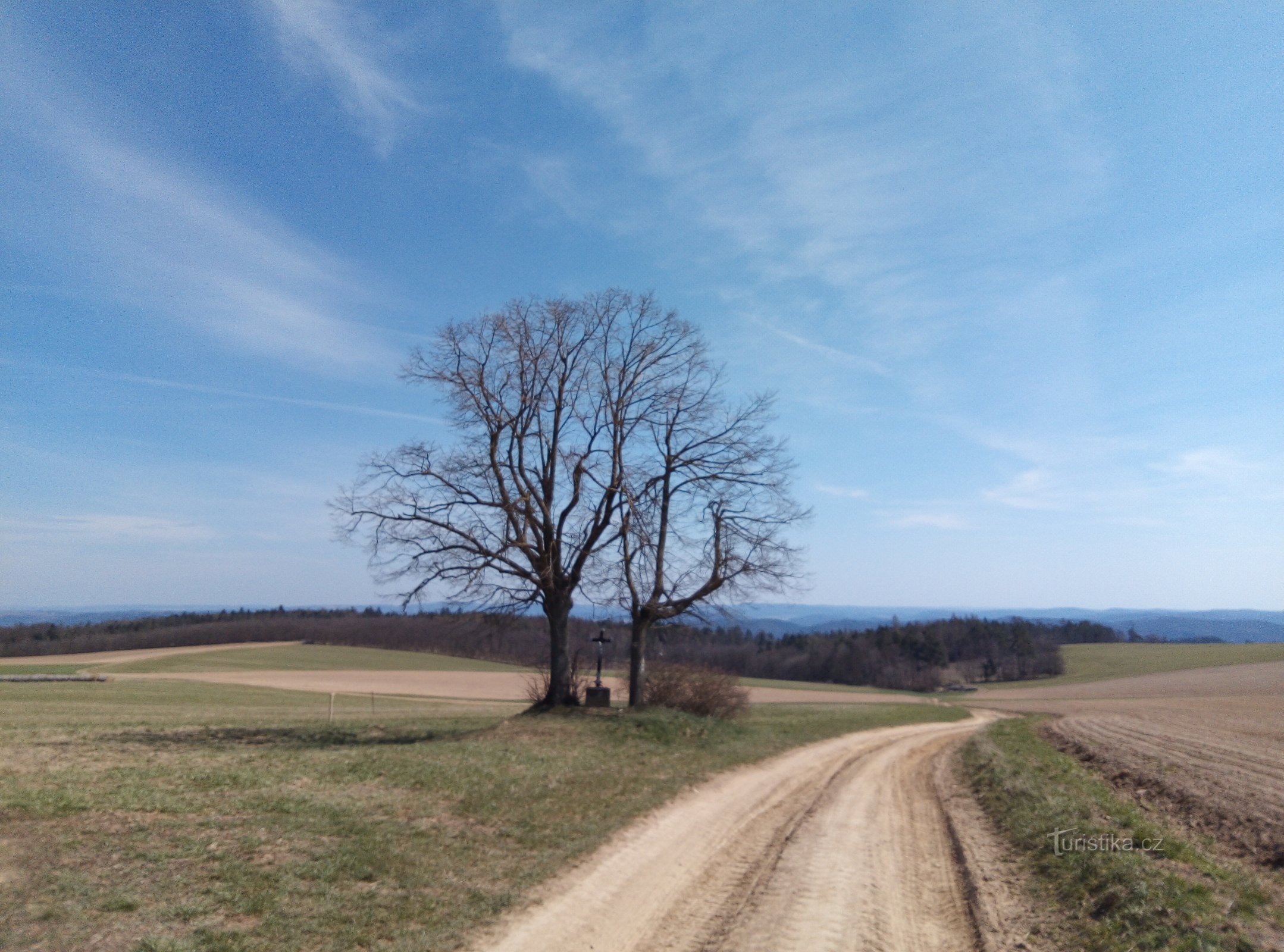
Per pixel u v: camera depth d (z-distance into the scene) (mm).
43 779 12844
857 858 11914
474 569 23969
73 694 41250
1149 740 26312
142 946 7031
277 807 12109
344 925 8133
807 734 31156
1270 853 10789
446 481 24375
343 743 22359
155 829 10352
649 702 29406
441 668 75375
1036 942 8383
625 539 26438
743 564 27234
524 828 12594
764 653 118312
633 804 15164
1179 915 8141
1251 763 19984
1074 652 130250
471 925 8492
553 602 26641
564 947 8086
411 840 11188
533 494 25062
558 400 26078
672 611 27906
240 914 8055
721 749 23703
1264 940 7391
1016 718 47438
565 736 22469
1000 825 14469
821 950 8086
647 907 9414
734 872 11102
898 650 110062
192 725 25672
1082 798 15641
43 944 6820
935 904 9781
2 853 8820
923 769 23266
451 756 18156
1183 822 13352
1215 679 84688
